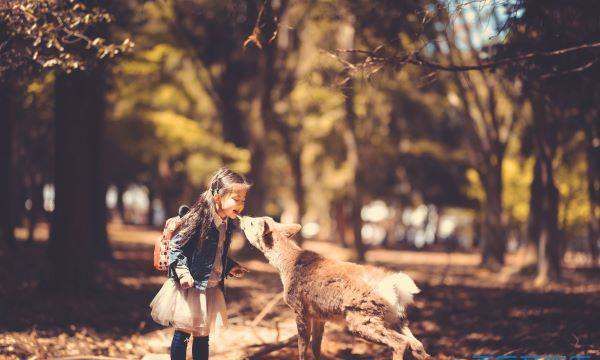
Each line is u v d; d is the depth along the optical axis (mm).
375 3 8430
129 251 18766
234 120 21609
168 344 7020
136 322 8055
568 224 22328
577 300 10742
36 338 6746
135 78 16578
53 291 9273
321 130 28906
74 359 6035
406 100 28469
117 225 39656
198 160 23781
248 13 10977
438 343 7613
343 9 9977
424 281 14273
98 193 14812
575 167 20516
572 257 25234
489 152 20453
